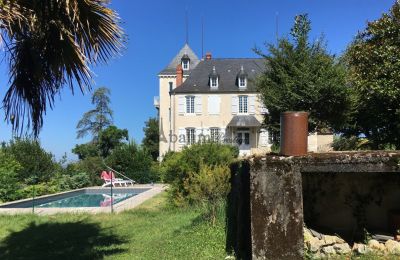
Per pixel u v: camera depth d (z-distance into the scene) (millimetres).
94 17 6102
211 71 55188
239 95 52062
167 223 11109
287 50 22766
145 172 32312
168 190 15367
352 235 6703
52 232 10805
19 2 5516
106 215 13469
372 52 14828
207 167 12211
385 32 14711
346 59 21375
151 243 8766
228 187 9664
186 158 14117
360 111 19062
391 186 6887
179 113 52688
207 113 52344
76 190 26594
